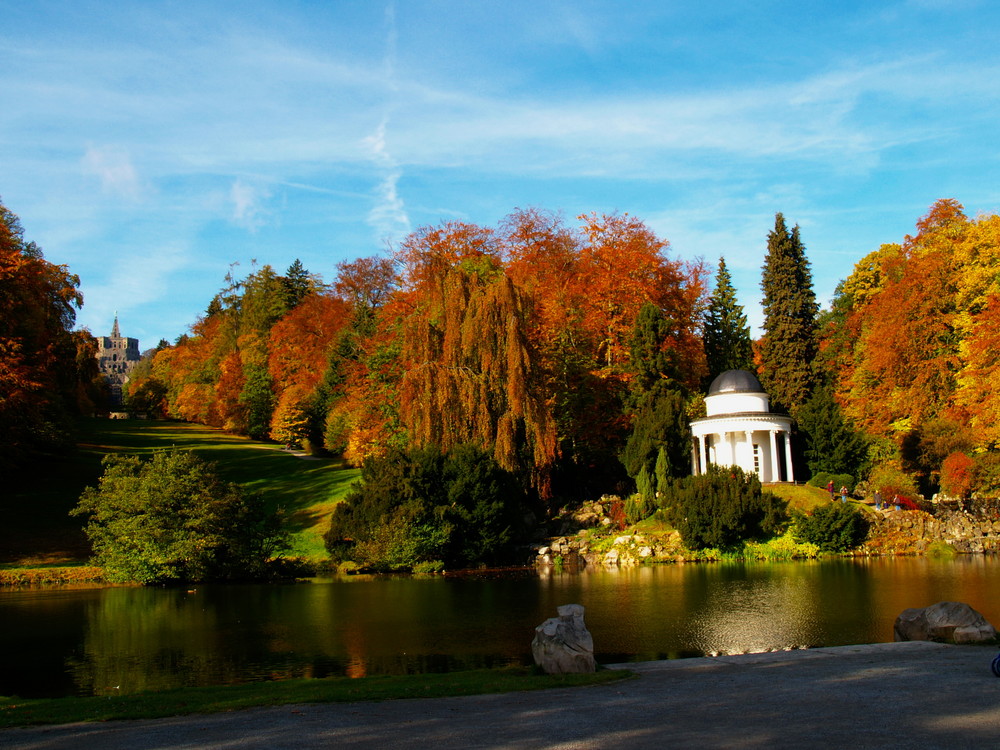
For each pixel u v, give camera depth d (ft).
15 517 156.46
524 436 160.25
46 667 65.16
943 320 194.29
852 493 184.44
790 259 229.66
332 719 37.17
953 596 91.66
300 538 157.69
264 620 86.74
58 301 194.59
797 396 220.84
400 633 77.56
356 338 249.14
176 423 337.52
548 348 189.78
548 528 166.61
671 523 156.25
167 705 42.63
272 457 244.63
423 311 174.29
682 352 214.28
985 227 191.42
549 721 35.12
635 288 202.39
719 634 71.92
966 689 38.63
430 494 145.38
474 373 159.02
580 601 95.91
